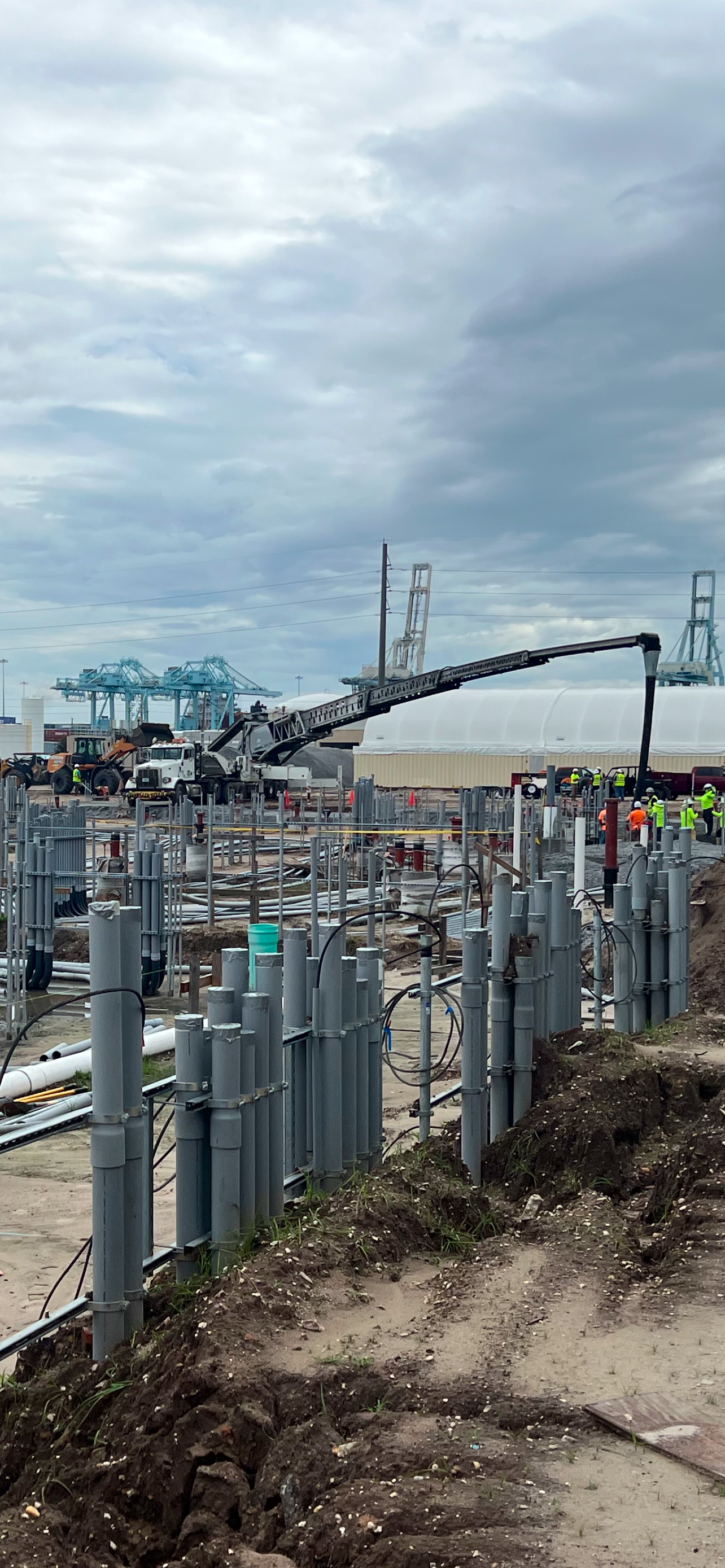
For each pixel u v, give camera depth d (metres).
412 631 133.25
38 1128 5.78
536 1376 5.25
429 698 86.12
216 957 19.28
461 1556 3.86
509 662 35.91
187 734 66.44
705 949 17.45
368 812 36.34
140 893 19.39
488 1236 7.57
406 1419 4.89
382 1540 4.05
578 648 34.03
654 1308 6.02
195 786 52.81
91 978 6.02
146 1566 4.70
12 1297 8.14
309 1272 6.32
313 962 7.95
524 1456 4.55
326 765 71.88
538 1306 6.05
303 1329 5.74
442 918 18.34
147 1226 6.63
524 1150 8.95
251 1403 4.98
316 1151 7.86
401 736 84.69
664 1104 10.06
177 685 129.62
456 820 32.19
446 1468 4.47
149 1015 17.44
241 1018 6.93
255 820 36.44
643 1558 3.86
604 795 50.84
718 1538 3.98
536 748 79.06
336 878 28.83
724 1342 5.58
